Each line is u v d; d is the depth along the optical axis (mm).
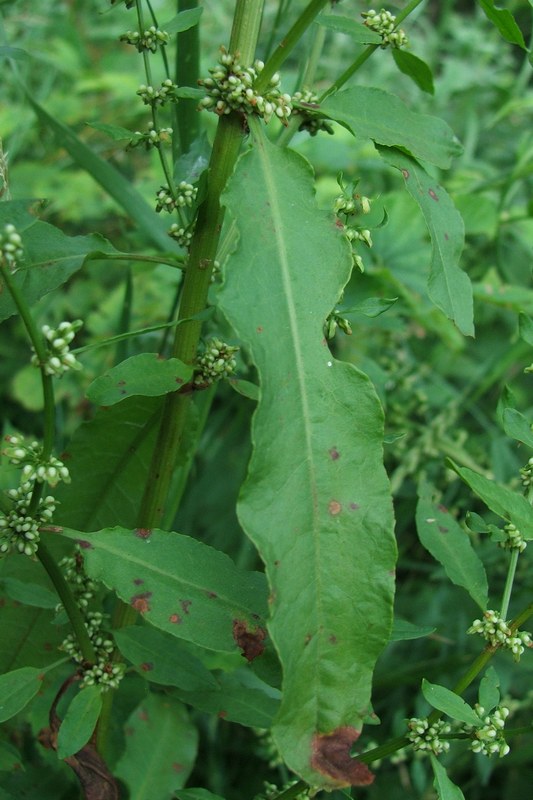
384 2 850
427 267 549
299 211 309
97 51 830
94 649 344
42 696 381
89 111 704
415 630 335
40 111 465
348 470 299
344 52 808
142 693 389
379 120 334
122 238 590
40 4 798
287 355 299
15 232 296
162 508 359
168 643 339
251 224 304
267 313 299
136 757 378
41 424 596
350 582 296
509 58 887
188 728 388
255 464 292
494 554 473
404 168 332
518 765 463
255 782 460
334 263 307
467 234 623
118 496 379
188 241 344
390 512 298
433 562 538
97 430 366
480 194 650
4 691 320
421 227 560
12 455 307
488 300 552
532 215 585
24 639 384
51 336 296
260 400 294
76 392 565
